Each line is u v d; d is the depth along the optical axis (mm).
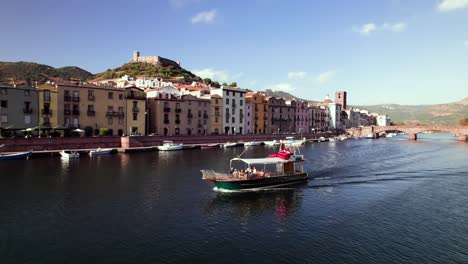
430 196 40781
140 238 26750
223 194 40156
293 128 160250
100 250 24594
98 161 63875
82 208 33875
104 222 30125
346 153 89875
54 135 78875
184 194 39844
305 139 137875
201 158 71750
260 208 35062
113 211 33156
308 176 52781
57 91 79438
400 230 29266
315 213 33656
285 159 47812
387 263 23156
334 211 34375
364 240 26969
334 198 39469
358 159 75688
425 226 30328
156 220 30859
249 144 111625
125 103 91125
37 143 69688
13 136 73312
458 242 26875
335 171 57938
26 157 65375
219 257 23734
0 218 30703
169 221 30656
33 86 80188
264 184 43938
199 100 110500
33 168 54781
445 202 38125
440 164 68125
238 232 28297
